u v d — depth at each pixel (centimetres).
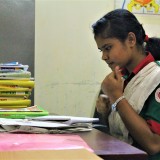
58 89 206
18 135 77
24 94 124
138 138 104
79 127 88
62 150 58
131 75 121
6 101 120
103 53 120
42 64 202
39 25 200
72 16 207
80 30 209
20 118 96
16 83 122
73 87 209
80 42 209
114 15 119
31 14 190
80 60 210
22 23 188
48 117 92
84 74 211
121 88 109
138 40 122
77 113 211
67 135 79
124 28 117
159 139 104
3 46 185
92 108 213
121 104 106
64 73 207
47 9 201
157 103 108
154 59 126
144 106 111
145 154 58
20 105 122
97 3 211
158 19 222
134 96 113
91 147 63
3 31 185
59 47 205
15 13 187
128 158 58
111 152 59
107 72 215
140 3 218
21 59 189
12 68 124
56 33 204
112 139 74
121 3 215
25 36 189
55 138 73
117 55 116
